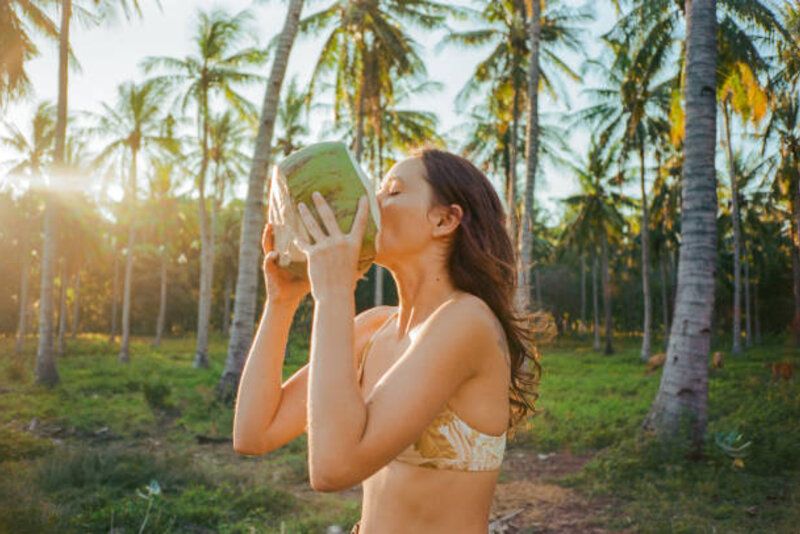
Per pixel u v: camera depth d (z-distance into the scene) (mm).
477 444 993
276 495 6219
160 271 50906
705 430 7586
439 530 991
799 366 21719
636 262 43094
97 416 11070
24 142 26562
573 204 33156
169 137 25781
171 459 7242
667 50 18625
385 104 24688
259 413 1246
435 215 1101
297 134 27250
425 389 916
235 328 11742
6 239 40125
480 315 1002
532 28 16094
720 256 40188
